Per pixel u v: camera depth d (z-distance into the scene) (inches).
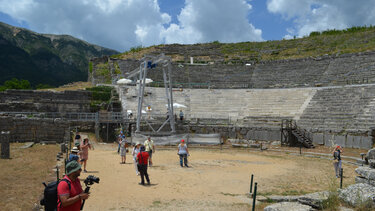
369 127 1029.2
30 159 627.8
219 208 366.9
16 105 1275.8
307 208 329.4
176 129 1353.3
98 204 366.0
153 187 465.4
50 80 6919.3
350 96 1301.7
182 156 684.1
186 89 1827.0
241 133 1334.9
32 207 328.2
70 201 192.1
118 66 2253.9
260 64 2208.4
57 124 1008.2
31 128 958.4
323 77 1742.1
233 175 586.6
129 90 1664.6
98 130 1189.1
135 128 1272.1
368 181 404.5
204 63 2496.3
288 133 1202.6
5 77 5979.3
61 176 478.3
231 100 1675.7
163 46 2989.7
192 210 354.9
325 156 938.1
